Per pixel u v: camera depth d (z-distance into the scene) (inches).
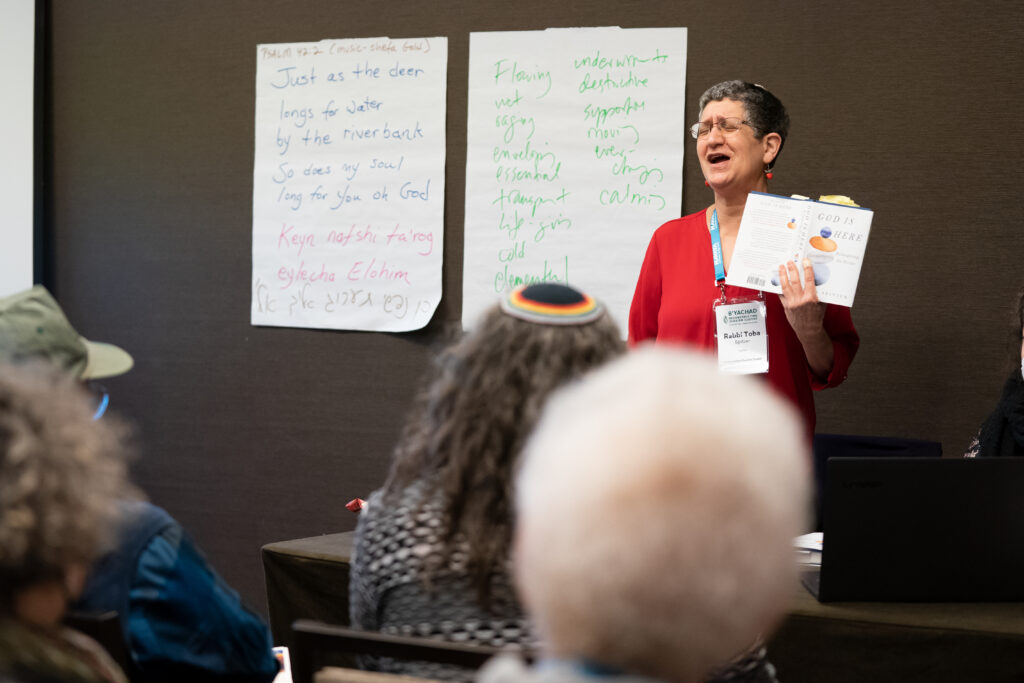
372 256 139.6
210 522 151.8
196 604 47.3
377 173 138.9
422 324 136.3
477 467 40.2
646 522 19.5
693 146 124.1
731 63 122.2
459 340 44.3
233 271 149.0
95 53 156.8
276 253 145.4
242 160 147.7
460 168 135.0
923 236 115.2
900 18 115.2
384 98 138.3
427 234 136.5
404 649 39.8
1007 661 60.8
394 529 42.3
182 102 151.4
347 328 141.4
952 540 66.5
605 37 127.0
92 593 45.5
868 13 116.3
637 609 19.8
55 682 26.7
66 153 159.6
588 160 128.2
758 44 121.0
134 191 155.3
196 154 150.9
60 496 27.1
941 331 114.8
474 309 134.3
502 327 42.1
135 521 46.9
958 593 67.1
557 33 129.0
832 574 66.1
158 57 152.6
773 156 99.9
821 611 64.7
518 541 22.5
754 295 95.8
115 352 58.9
